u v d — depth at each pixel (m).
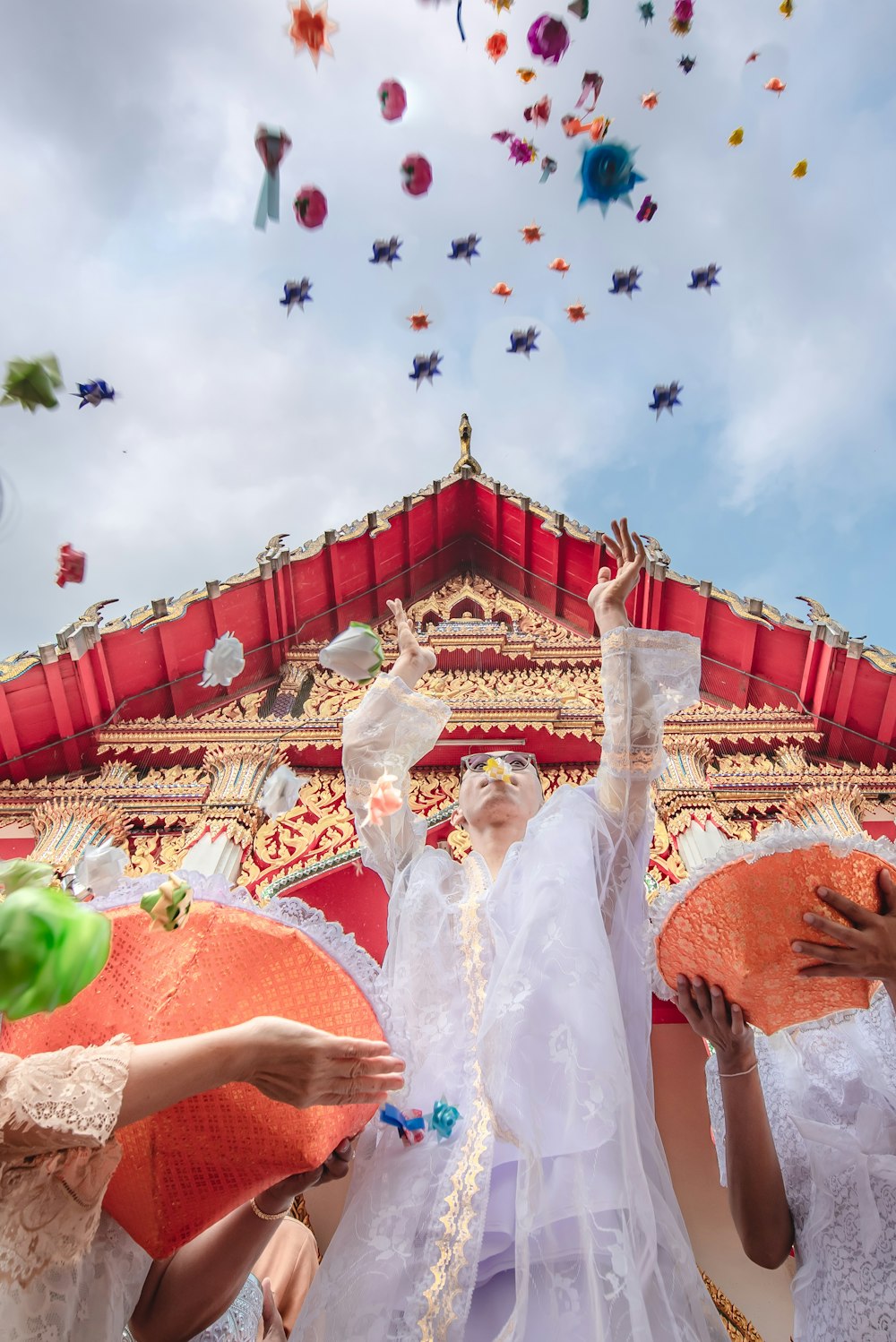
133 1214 1.89
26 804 5.09
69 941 1.47
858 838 2.07
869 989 2.24
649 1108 2.24
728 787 5.14
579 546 6.32
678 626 5.91
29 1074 1.57
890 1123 2.26
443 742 5.33
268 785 3.18
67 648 5.17
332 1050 1.69
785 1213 2.33
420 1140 2.12
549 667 6.18
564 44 3.34
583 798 2.54
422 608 6.70
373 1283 1.87
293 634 6.19
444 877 2.71
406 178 3.40
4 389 1.88
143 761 5.45
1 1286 1.51
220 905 2.09
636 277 4.48
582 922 2.22
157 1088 1.61
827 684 5.43
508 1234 1.95
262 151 2.67
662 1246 2.00
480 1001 2.31
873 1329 1.99
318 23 2.93
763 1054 2.60
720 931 2.17
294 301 4.21
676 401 4.30
